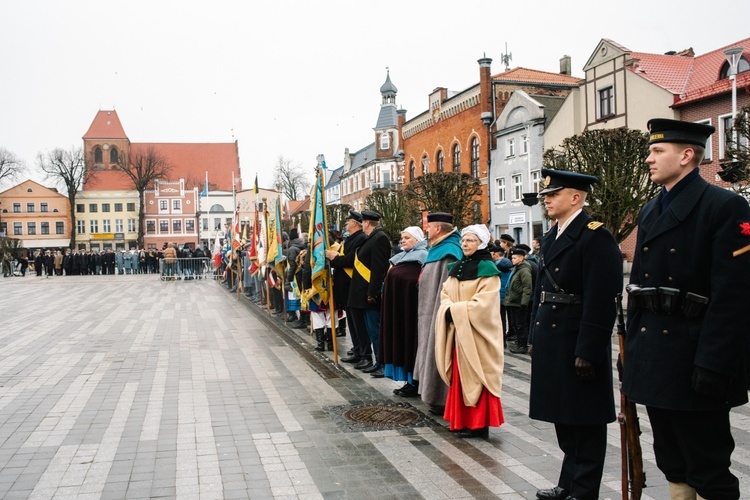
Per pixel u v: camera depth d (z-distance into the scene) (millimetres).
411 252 7980
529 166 36031
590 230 4594
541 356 4727
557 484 5066
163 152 101000
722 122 25203
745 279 3443
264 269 18172
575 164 17984
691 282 3674
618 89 30297
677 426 3695
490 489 4984
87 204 93875
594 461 4539
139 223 90062
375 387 8562
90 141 95938
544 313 4773
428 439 6266
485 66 40844
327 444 6109
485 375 6230
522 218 37125
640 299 3854
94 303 21344
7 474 5348
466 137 43656
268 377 9227
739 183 12438
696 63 30047
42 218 93375
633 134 17141
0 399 7930
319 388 8500
